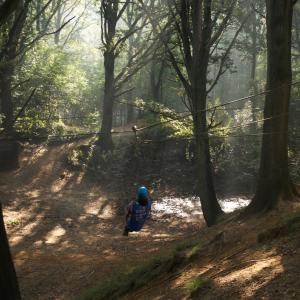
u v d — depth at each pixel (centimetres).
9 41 2411
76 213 2348
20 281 1282
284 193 1305
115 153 3347
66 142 3647
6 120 2845
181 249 1248
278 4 1302
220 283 784
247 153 2919
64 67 3794
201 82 1775
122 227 2120
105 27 3272
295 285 675
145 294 924
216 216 1736
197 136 1770
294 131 2712
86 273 1314
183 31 1791
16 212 2262
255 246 951
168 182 2991
